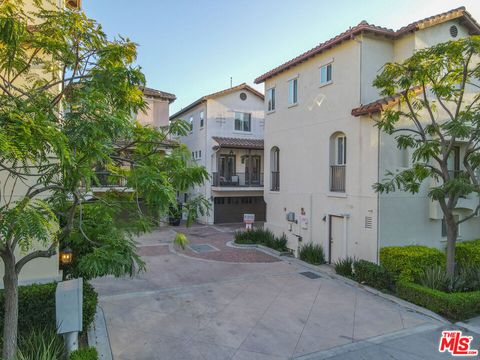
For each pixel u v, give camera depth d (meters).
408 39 11.46
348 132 11.74
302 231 14.05
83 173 3.44
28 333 5.83
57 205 4.43
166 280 10.63
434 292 8.20
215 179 24.39
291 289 9.82
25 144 2.87
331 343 6.59
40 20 6.59
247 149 25.42
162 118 22.83
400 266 9.38
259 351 6.26
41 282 6.81
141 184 3.68
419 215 11.32
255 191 25.67
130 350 6.20
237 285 10.16
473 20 12.22
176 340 6.63
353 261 11.17
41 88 4.62
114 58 5.06
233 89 25.41
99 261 3.93
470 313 7.85
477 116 8.11
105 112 3.71
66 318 5.19
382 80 9.21
